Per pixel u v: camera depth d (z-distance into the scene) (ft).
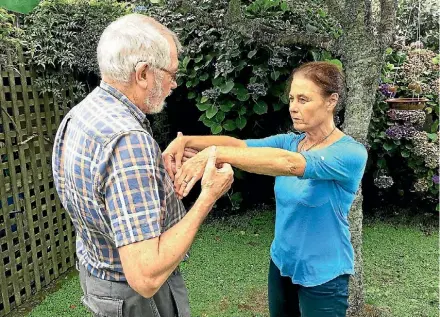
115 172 3.43
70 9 10.62
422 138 12.37
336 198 5.36
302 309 5.78
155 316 4.27
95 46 10.49
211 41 11.99
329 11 7.89
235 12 8.80
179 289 4.61
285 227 5.64
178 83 12.54
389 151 13.00
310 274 5.49
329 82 5.16
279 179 5.74
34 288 10.05
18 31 9.36
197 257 11.33
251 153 4.60
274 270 6.12
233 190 14.44
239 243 12.19
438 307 9.00
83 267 4.38
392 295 9.48
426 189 12.71
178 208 4.24
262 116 13.19
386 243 12.09
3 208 9.00
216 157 4.45
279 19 11.84
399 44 13.92
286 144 6.13
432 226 13.19
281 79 12.21
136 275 3.37
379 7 8.10
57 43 10.16
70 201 4.00
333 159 4.94
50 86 10.12
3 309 9.18
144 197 3.43
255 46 11.51
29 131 9.64
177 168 5.26
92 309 4.28
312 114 5.25
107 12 11.44
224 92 11.60
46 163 10.21
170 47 3.98
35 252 9.90
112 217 3.43
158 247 3.44
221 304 9.23
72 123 3.95
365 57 7.55
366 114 7.84
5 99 9.12
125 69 3.77
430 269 10.62
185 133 14.84
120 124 3.58
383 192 14.25
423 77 14.11
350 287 8.22
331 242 5.45
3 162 9.11
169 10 12.71
